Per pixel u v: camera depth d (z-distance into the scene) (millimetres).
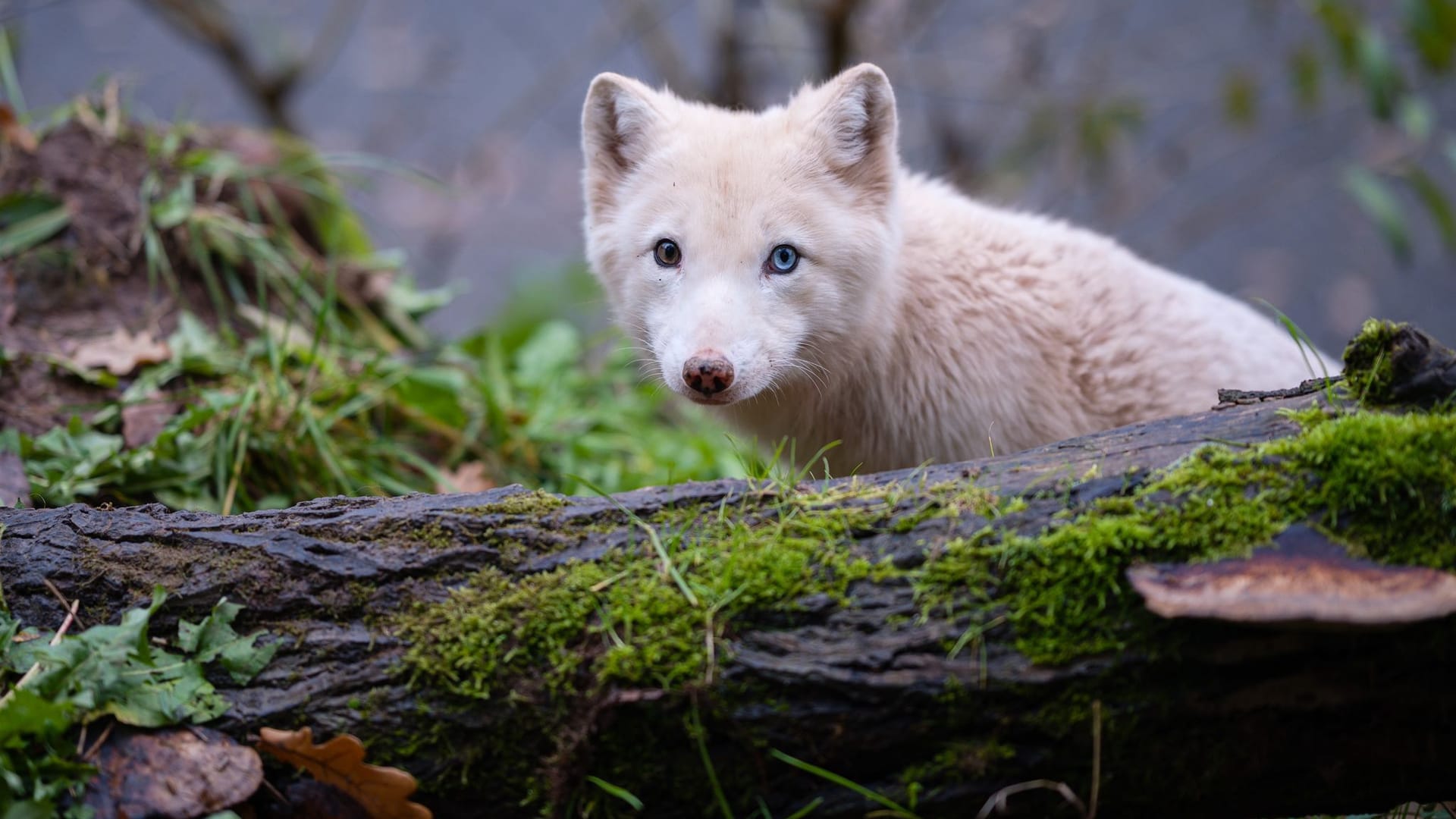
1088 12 13219
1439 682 2551
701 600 2771
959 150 11164
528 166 13719
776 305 4270
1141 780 2684
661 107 4672
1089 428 4816
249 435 5047
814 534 2904
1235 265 13266
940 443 4664
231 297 6043
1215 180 13562
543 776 2775
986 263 4781
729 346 4031
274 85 10484
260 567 2961
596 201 4777
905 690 2633
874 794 2660
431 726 2791
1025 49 11211
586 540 2973
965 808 2689
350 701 2803
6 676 2779
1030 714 2643
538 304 10000
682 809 2744
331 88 13695
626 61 14141
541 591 2852
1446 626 2498
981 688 2631
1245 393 3242
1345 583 2463
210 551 3025
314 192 6707
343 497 3242
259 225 6410
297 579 2939
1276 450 2812
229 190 6398
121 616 2955
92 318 5566
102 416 5043
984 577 2746
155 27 13617
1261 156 13375
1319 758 2633
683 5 13125
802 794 2711
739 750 2686
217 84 13492
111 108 6426
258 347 5570
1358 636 2533
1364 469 2654
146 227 5871
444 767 2791
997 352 4621
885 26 10797
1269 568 2555
